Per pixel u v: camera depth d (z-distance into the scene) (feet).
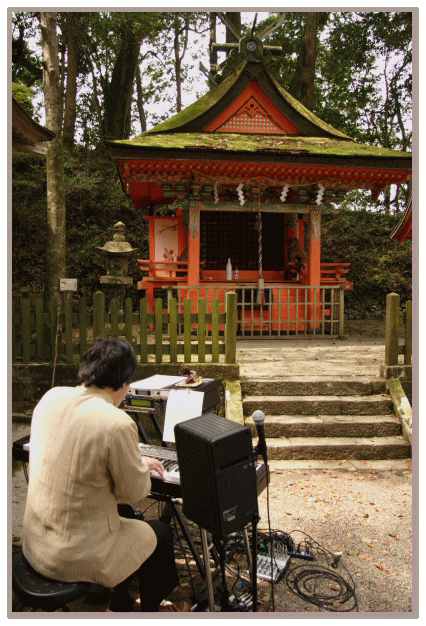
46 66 32.48
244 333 33.83
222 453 6.59
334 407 18.38
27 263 48.78
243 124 33.83
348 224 60.39
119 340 7.73
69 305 18.71
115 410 7.01
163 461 9.05
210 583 8.15
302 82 56.95
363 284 52.24
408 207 31.89
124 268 35.53
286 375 19.95
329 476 15.29
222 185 34.17
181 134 31.89
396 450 16.70
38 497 6.96
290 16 65.82
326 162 28.78
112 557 6.84
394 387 19.07
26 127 24.49
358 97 75.05
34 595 6.45
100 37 71.72
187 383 10.57
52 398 7.43
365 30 67.46
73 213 56.59
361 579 9.98
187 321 18.65
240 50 33.63
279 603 9.11
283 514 12.73
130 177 29.76
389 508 13.11
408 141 75.00
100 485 6.75
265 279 36.88
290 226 37.09
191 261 31.78
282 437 17.33
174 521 11.41
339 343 30.19
